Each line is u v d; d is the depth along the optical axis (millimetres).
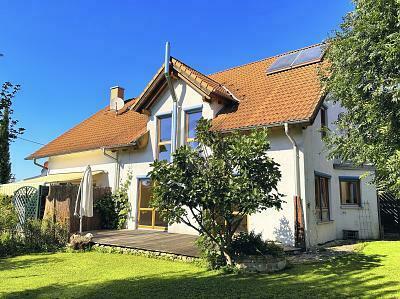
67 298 9117
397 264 12680
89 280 11078
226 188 11688
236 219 13062
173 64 22391
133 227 23453
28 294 9523
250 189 11703
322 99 17844
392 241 19781
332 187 21375
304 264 13156
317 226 18062
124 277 11461
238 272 11820
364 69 9961
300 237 16391
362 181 22031
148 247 15625
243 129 18062
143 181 23734
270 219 17484
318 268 12328
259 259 12031
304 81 20078
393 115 9312
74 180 25812
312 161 18328
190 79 21453
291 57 24031
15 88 8125
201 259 13367
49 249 17531
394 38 8820
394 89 8930
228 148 12438
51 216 19422
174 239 17844
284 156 17531
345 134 11680
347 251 16172
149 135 23859
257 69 25641
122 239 18094
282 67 23062
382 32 9430
